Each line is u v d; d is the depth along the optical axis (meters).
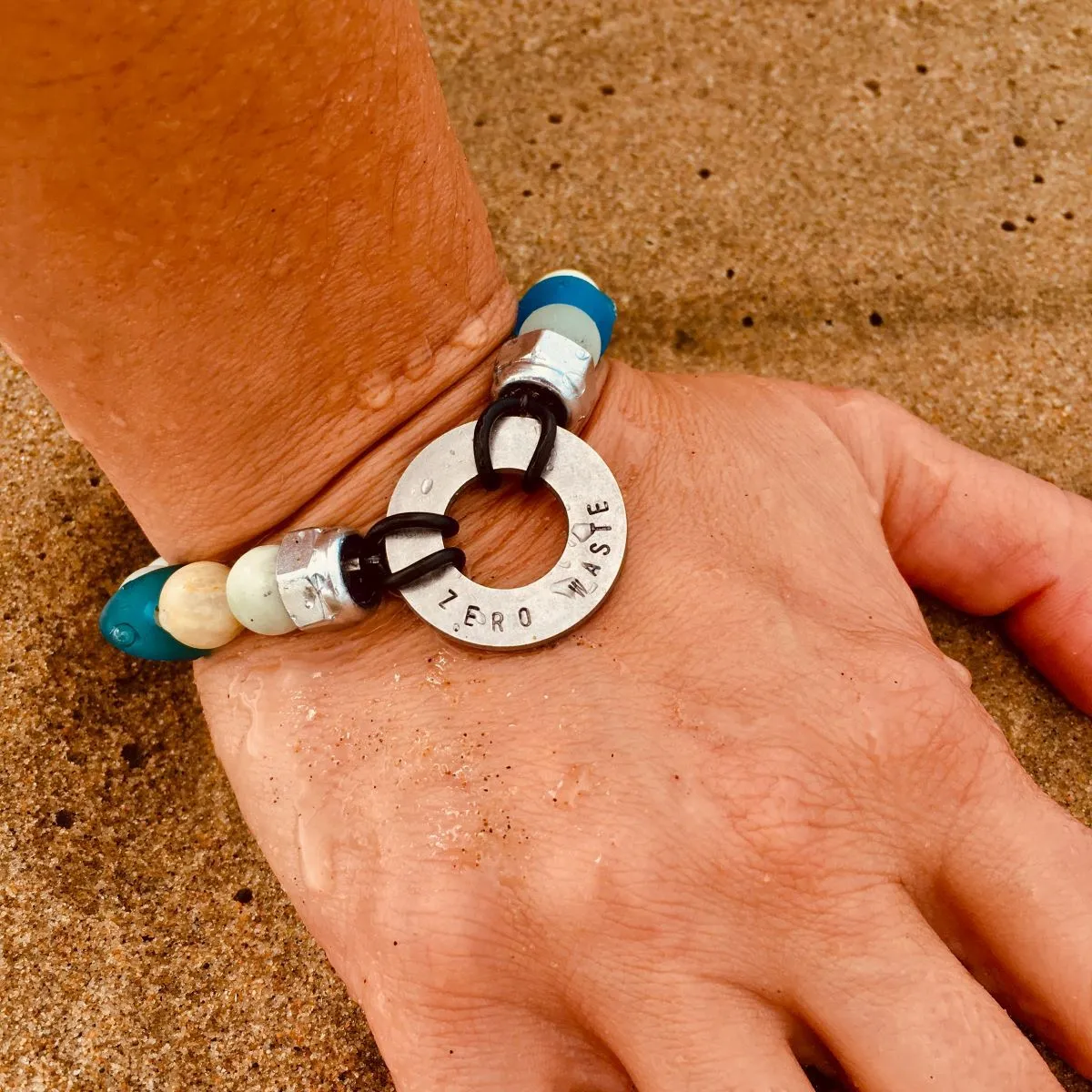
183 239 0.11
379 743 0.14
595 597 0.14
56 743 0.18
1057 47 0.24
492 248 0.15
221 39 0.10
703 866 0.13
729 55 0.24
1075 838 0.14
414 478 0.14
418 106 0.12
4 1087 0.16
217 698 0.15
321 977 0.16
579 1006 0.14
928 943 0.13
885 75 0.24
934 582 0.18
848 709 0.14
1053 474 0.20
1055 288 0.22
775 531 0.15
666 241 0.22
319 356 0.14
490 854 0.13
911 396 0.21
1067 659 0.17
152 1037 0.16
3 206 0.10
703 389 0.17
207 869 0.17
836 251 0.22
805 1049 0.14
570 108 0.23
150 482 0.14
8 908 0.17
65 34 0.09
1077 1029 0.14
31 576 0.19
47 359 0.12
